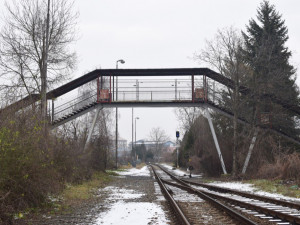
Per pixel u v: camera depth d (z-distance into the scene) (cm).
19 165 1061
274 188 1825
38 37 2255
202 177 3472
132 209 1214
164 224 931
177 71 3344
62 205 1297
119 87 3347
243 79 3067
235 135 2967
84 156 2353
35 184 1149
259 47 3316
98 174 3095
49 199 1318
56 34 2262
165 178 3200
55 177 1419
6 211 973
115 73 3378
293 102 3325
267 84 3062
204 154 3828
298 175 2059
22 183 1094
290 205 1193
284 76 3259
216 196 1535
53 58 2278
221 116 4069
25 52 2238
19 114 1238
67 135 2136
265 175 2430
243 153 3106
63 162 1775
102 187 2220
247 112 3241
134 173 4425
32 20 2238
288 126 3338
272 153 2884
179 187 2119
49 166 1334
